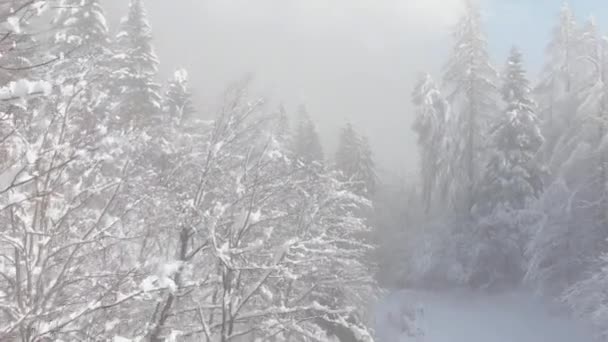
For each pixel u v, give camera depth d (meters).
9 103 3.15
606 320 15.73
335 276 10.45
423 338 20.84
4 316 5.35
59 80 4.72
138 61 18.03
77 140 5.08
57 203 5.43
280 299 9.55
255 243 7.54
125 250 7.35
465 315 23.11
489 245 24.45
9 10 3.38
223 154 8.45
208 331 6.87
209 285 8.48
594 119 20.50
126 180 5.98
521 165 24.77
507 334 20.66
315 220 10.64
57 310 4.71
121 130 6.14
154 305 7.37
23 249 4.82
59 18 16.48
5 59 3.73
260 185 8.83
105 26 17.50
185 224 7.89
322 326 12.20
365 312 13.39
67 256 5.51
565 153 23.33
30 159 3.97
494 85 28.41
